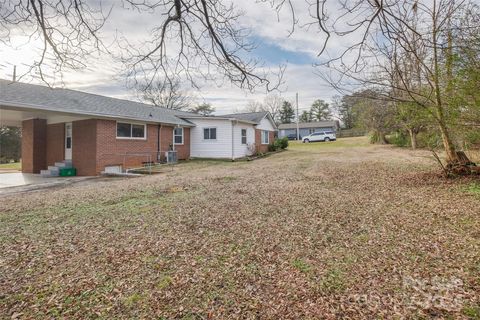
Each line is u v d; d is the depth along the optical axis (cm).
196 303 263
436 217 480
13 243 420
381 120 2358
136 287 293
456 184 716
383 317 234
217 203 625
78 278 314
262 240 407
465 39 597
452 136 791
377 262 330
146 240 418
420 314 236
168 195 730
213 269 326
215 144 1834
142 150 1501
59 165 1347
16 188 931
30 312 257
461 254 339
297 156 1867
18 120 1502
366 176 939
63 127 1383
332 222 476
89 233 455
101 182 1035
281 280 299
